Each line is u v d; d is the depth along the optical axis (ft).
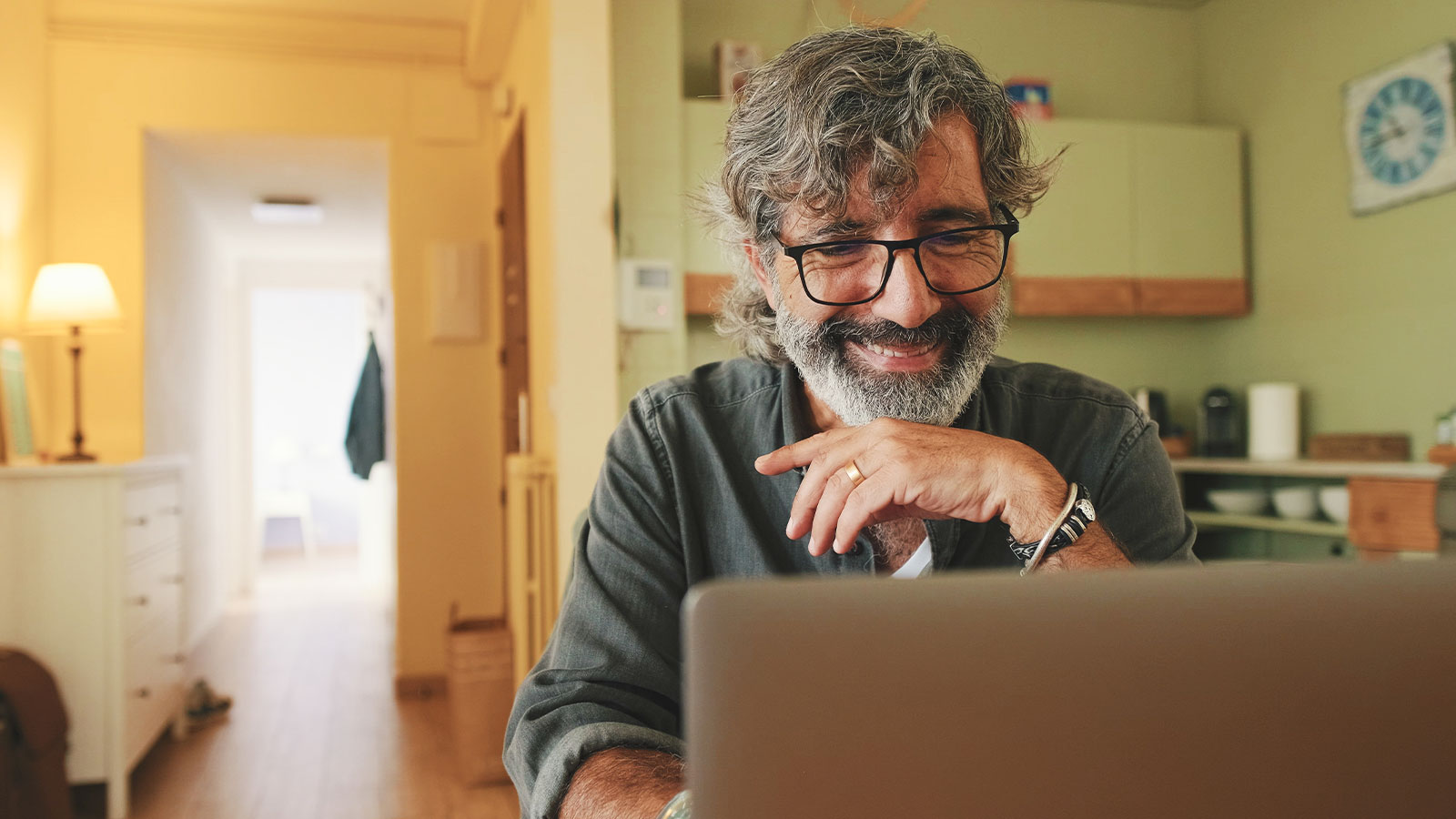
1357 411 11.50
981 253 2.72
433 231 14.74
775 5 11.82
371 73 14.56
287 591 23.36
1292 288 12.34
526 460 9.71
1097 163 12.27
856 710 1.06
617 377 9.43
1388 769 1.18
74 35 13.61
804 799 1.06
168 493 11.63
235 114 14.12
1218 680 1.14
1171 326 13.52
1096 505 3.16
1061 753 1.10
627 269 9.82
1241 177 12.89
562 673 2.66
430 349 14.73
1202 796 1.13
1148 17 13.64
